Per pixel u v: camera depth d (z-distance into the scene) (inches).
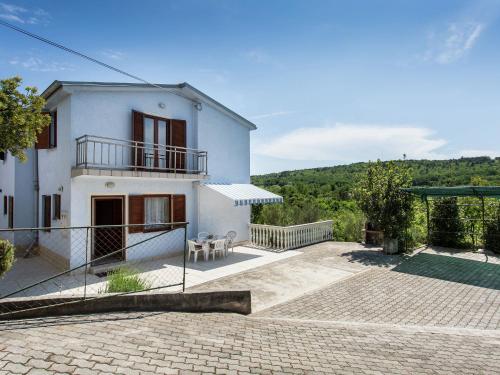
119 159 526.0
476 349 243.4
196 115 645.9
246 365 199.8
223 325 274.5
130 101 543.8
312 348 237.3
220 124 696.4
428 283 429.7
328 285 418.9
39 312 257.3
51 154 541.0
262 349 228.2
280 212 877.2
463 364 217.9
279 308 340.2
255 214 908.6
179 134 613.3
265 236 686.5
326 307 344.5
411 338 264.2
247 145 767.7
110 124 516.4
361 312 331.3
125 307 283.9
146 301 289.1
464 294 388.2
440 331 281.7
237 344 232.8
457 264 532.1
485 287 415.5
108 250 539.2
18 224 589.9
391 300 366.6
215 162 682.8
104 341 208.7
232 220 686.5
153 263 530.0
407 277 457.7
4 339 194.7
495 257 583.8
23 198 595.8
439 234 689.0
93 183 490.9
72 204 470.3
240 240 703.1
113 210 638.5
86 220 484.4
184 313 295.7
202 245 546.3
